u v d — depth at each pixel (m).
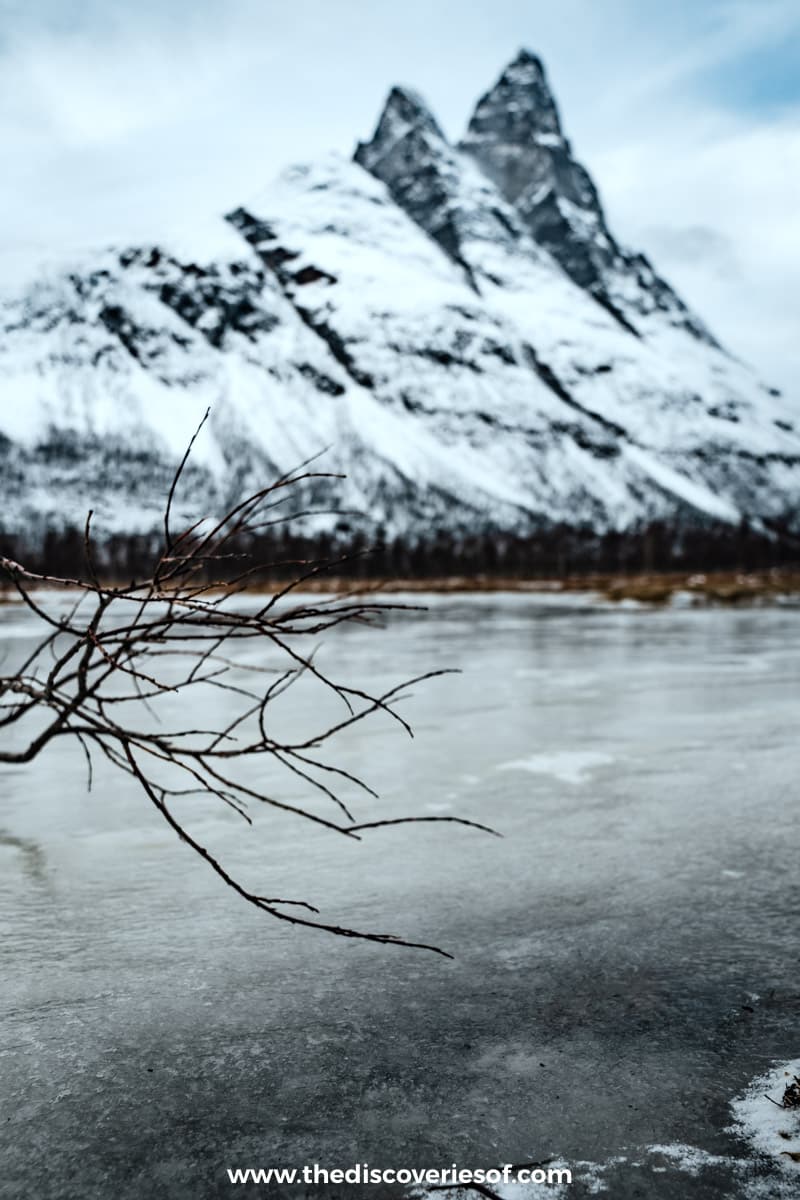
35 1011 5.12
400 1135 3.92
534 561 187.12
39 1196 3.55
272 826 9.02
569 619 48.44
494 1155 3.77
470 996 5.27
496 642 32.38
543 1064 4.50
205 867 7.74
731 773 11.12
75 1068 4.50
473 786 10.52
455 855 8.02
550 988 5.37
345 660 25.59
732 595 70.56
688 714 15.64
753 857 7.88
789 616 50.34
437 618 49.84
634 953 5.87
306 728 14.29
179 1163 3.74
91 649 2.29
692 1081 4.31
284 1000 5.25
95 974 5.62
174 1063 4.55
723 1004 5.13
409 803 9.79
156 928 6.37
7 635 34.56
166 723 14.70
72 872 7.61
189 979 5.54
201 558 2.24
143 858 8.00
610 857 7.91
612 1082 4.32
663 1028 4.86
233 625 2.26
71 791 10.53
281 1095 4.24
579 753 12.34
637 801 9.81
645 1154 3.75
